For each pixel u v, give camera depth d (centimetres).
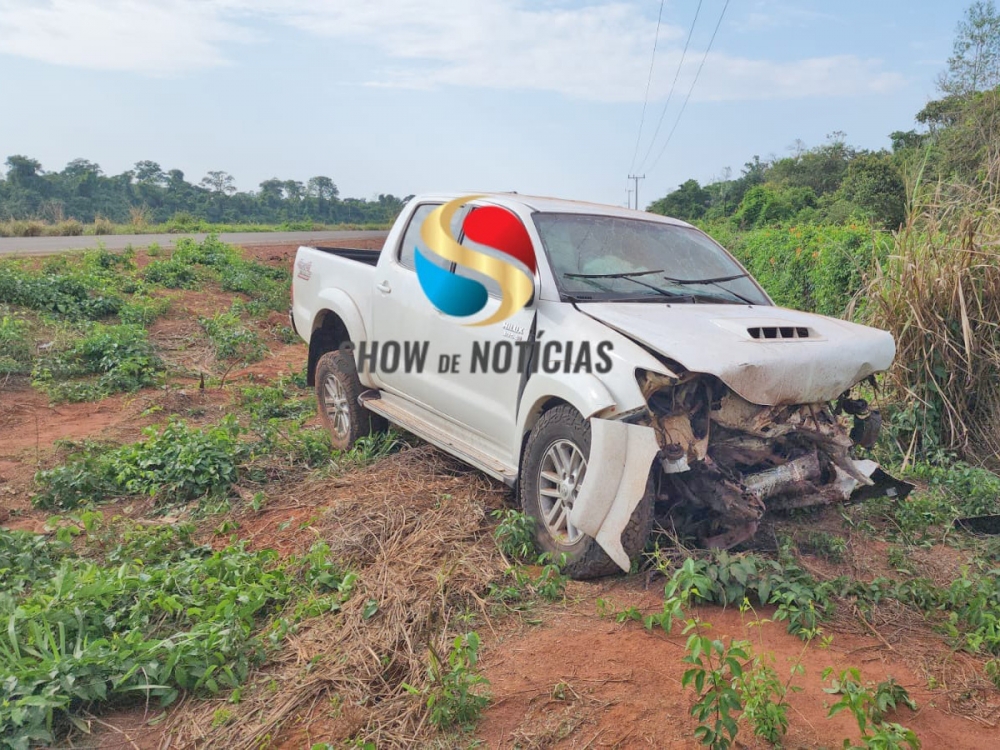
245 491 553
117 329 1016
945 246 663
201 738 286
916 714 306
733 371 374
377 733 285
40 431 713
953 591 384
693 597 384
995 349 640
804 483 423
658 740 283
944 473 593
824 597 379
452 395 511
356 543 442
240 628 338
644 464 373
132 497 546
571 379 404
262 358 1130
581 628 360
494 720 294
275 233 4441
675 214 6250
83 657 300
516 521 437
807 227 2180
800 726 292
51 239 2564
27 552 420
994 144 713
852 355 427
